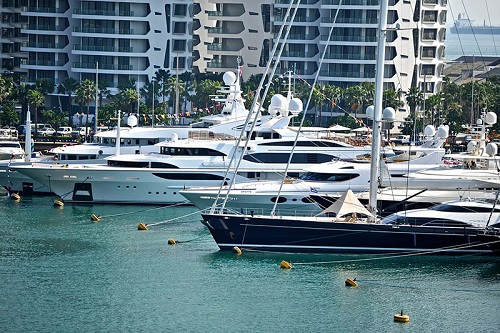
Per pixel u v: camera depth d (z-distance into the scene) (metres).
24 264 159.88
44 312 137.75
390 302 143.88
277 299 144.38
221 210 167.25
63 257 164.38
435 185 180.25
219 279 152.62
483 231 161.75
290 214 185.75
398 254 163.12
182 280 152.12
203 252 167.50
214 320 135.88
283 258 163.25
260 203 186.62
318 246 163.12
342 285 150.88
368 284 151.50
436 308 141.50
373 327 134.38
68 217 197.88
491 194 177.50
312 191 187.62
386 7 164.12
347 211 163.25
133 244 173.88
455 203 164.75
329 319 136.88
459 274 156.50
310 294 146.62
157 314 137.62
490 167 196.12
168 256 165.25
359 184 188.50
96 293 145.75
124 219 196.25
